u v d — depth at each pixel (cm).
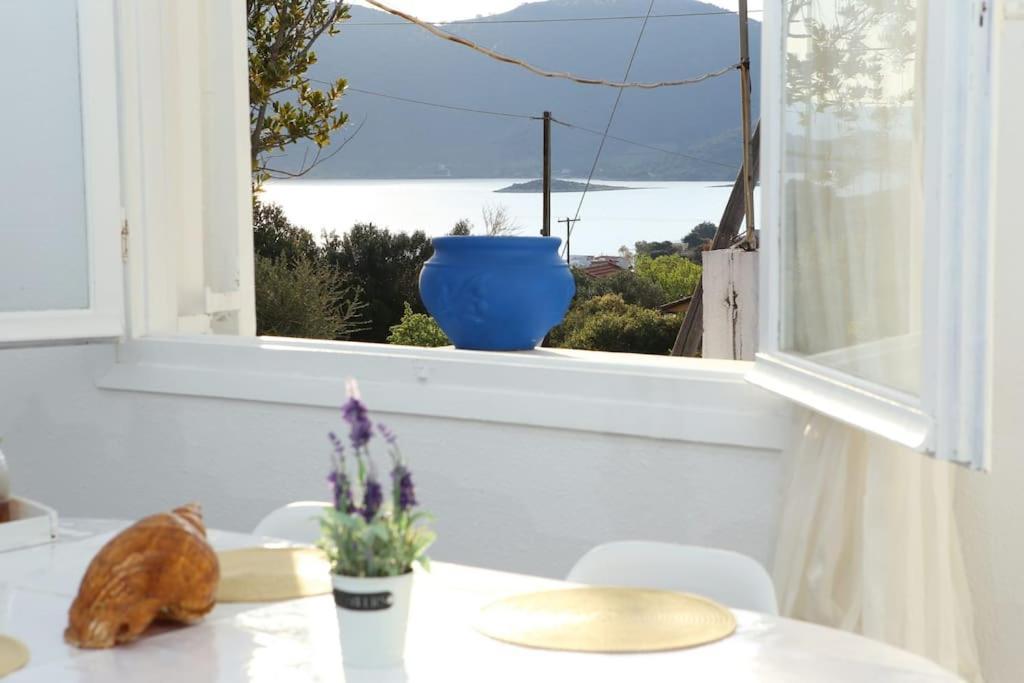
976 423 184
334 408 330
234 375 343
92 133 354
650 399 291
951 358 185
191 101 388
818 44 248
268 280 830
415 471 321
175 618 162
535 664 146
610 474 296
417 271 1103
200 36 394
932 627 247
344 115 842
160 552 158
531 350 338
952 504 266
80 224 356
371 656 146
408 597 147
